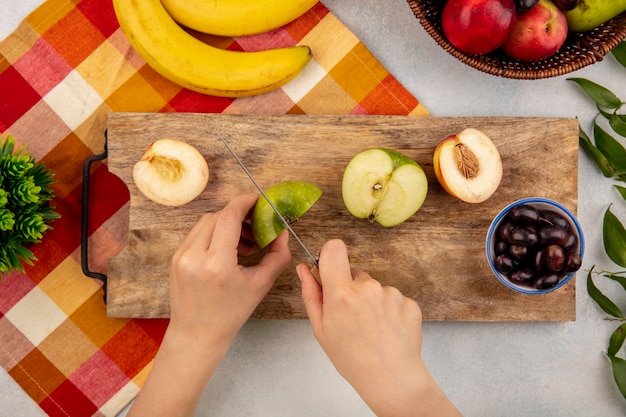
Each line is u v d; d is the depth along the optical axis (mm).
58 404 840
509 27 763
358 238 827
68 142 849
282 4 811
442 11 812
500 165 799
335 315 669
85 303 845
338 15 868
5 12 845
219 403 856
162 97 851
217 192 825
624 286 859
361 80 856
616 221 859
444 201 830
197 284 712
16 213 788
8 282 841
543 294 832
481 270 830
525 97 873
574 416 870
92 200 852
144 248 821
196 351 738
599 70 876
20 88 844
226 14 812
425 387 667
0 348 839
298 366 859
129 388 842
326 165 830
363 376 666
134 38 800
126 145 822
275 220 747
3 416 838
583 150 875
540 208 783
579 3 778
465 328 867
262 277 738
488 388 868
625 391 846
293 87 854
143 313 821
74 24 845
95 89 848
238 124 826
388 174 774
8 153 792
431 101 871
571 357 871
